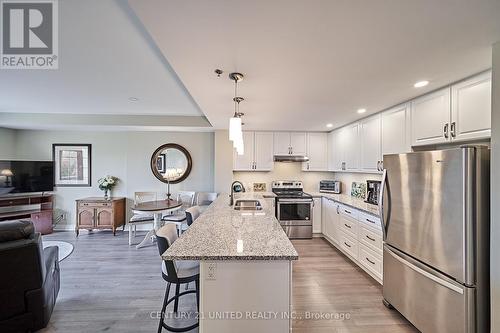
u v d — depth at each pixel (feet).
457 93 6.83
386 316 7.37
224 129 15.93
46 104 12.07
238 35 4.58
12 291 6.19
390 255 7.61
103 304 7.95
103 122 14.29
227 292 4.86
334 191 16.33
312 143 16.48
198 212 10.05
